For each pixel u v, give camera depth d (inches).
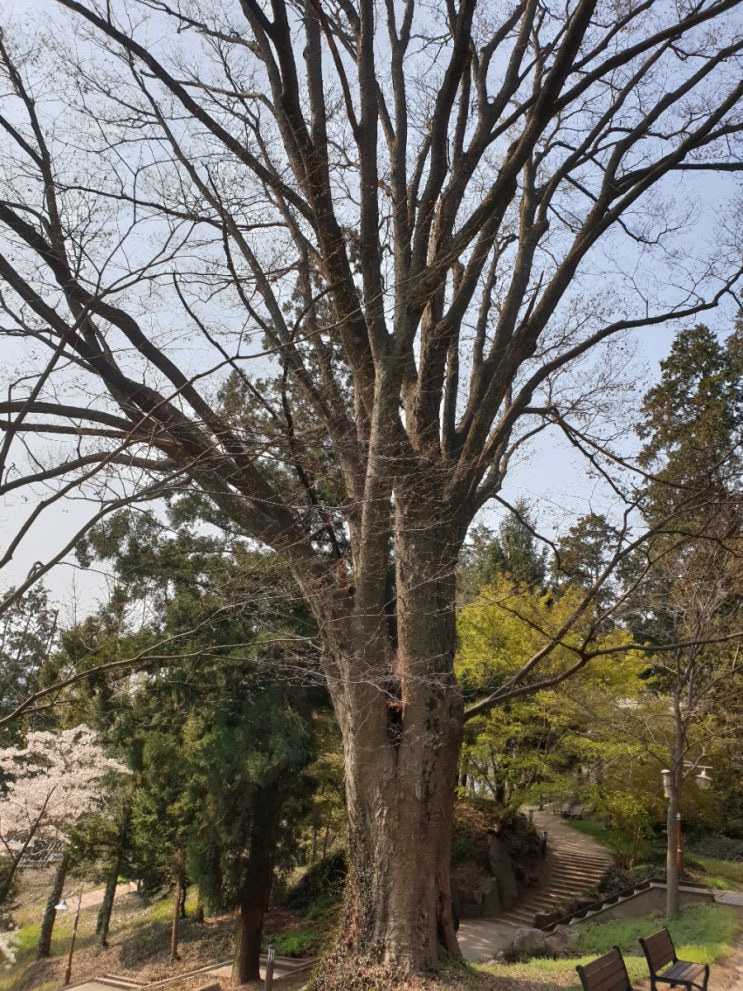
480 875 815.7
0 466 195.9
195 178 335.3
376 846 324.2
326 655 353.1
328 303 411.8
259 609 358.6
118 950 893.2
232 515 350.6
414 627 344.2
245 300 310.3
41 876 967.6
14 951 525.3
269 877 653.9
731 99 392.8
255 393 305.0
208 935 866.1
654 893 681.6
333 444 333.7
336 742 653.9
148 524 392.8
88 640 397.4
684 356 805.2
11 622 506.3
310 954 660.1
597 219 404.2
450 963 319.0
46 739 503.5
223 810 600.4
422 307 345.1
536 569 1205.7
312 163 350.6
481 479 397.4
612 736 729.0
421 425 373.1
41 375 204.1
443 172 369.1
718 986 384.2
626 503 391.9
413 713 335.9
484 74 433.4
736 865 914.7
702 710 656.4
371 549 331.3
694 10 407.2
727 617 595.2
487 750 788.0
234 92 405.1
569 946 586.2
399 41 422.3
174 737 637.9
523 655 729.6
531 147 355.3
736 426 600.1
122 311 313.7
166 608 485.7
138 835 726.5
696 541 521.3
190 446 284.5
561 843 1015.6
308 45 386.9
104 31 345.4
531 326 376.2
